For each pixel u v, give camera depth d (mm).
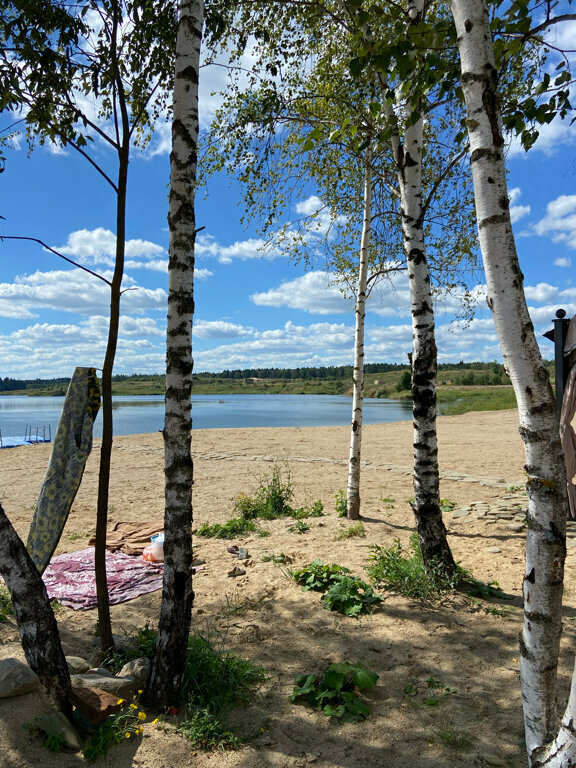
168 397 3484
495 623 4652
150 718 3293
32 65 4098
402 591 5359
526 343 2357
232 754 3006
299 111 7094
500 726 3240
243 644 4395
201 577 6047
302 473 13367
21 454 17484
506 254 2396
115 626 4816
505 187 2441
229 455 16609
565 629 4449
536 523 2326
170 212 3549
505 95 4875
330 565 6160
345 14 6184
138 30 4242
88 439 3906
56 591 5625
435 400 5504
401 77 3684
